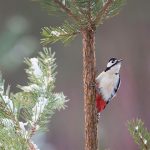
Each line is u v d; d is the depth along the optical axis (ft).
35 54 69.77
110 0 11.60
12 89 70.54
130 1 83.46
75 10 11.67
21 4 78.13
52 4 11.55
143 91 81.35
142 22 84.64
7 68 67.87
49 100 11.41
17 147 10.91
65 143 79.36
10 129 11.14
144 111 79.92
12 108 11.41
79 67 82.02
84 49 12.34
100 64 85.46
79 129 80.64
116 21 84.99
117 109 79.77
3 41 67.97
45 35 12.10
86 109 12.45
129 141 76.43
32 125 11.32
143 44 84.89
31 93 11.62
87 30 12.13
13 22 70.64
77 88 81.92
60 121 80.12
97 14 11.74
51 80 11.75
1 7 77.61
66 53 81.10
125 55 84.64
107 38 85.51
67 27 12.09
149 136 11.71
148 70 82.79
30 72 11.86
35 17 77.51
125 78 82.58
